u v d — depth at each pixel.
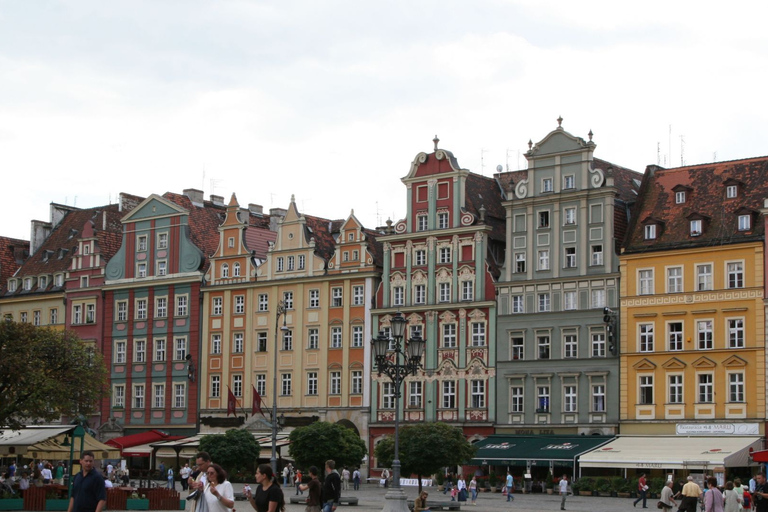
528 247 88.12
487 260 90.56
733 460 72.62
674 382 80.50
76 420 77.38
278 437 94.31
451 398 90.62
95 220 120.62
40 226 126.56
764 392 76.44
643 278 82.50
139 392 110.25
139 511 58.09
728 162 84.38
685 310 80.38
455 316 91.12
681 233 82.00
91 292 114.69
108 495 57.22
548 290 86.62
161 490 59.06
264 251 109.50
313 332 99.44
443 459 69.19
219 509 24.33
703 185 83.94
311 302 100.06
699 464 72.38
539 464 79.88
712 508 38.97
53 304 117.81
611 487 76.81
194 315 107.19
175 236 109.94
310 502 33.72
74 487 25.81
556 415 85.06
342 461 76.75
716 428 77.88
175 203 110.25
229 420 102.75
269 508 25.44
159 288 110.00
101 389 70.62
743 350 77.56
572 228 86.06
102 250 115.25
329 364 97.94
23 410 64.00
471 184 94.38
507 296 88.50
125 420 110.50
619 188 89.50
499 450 82.75
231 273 105.62
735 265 78.94
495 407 88.06
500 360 88.25
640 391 81.69
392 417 93.44
